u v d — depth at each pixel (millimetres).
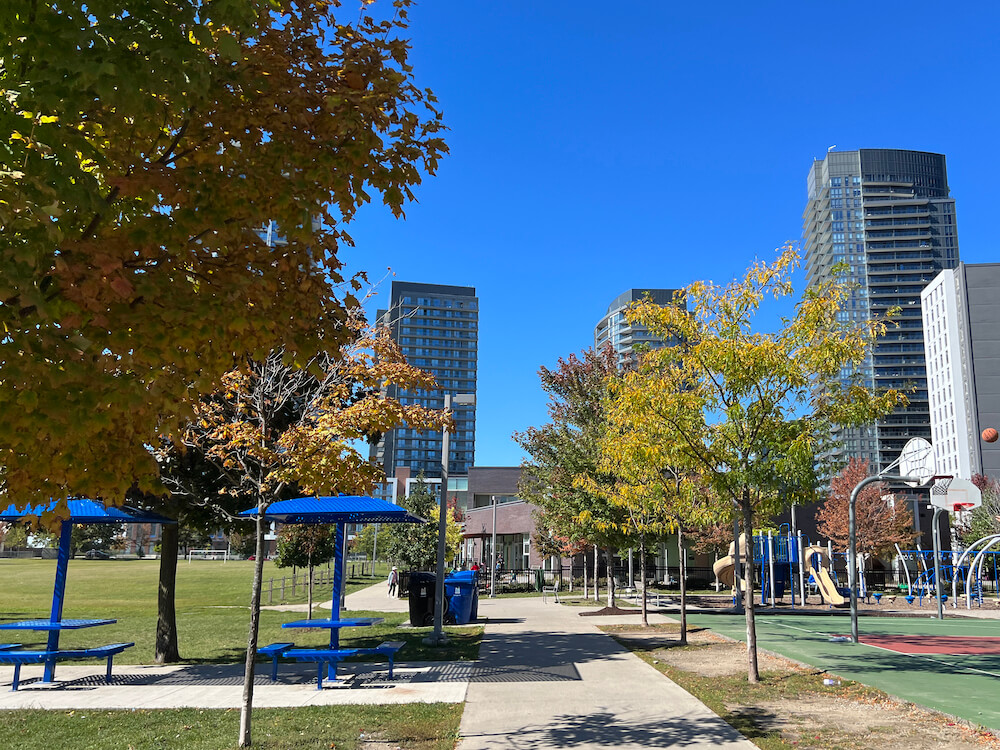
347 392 8977
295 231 4949
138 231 4270
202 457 13555
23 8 3506
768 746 7195
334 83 5449
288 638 17906
